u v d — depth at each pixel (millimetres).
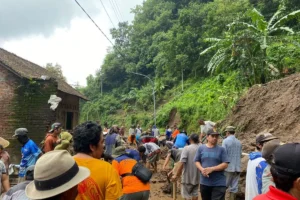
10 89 14117
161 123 36250
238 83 23344
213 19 33312
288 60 20234
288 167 2055
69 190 2318
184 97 36406
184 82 42594
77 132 3330
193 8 39875
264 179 4156
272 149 3854
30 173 3434
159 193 10797
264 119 13461
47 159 2314
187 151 7410
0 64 14141
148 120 43000
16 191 3131
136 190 5844
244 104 15602
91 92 68250
